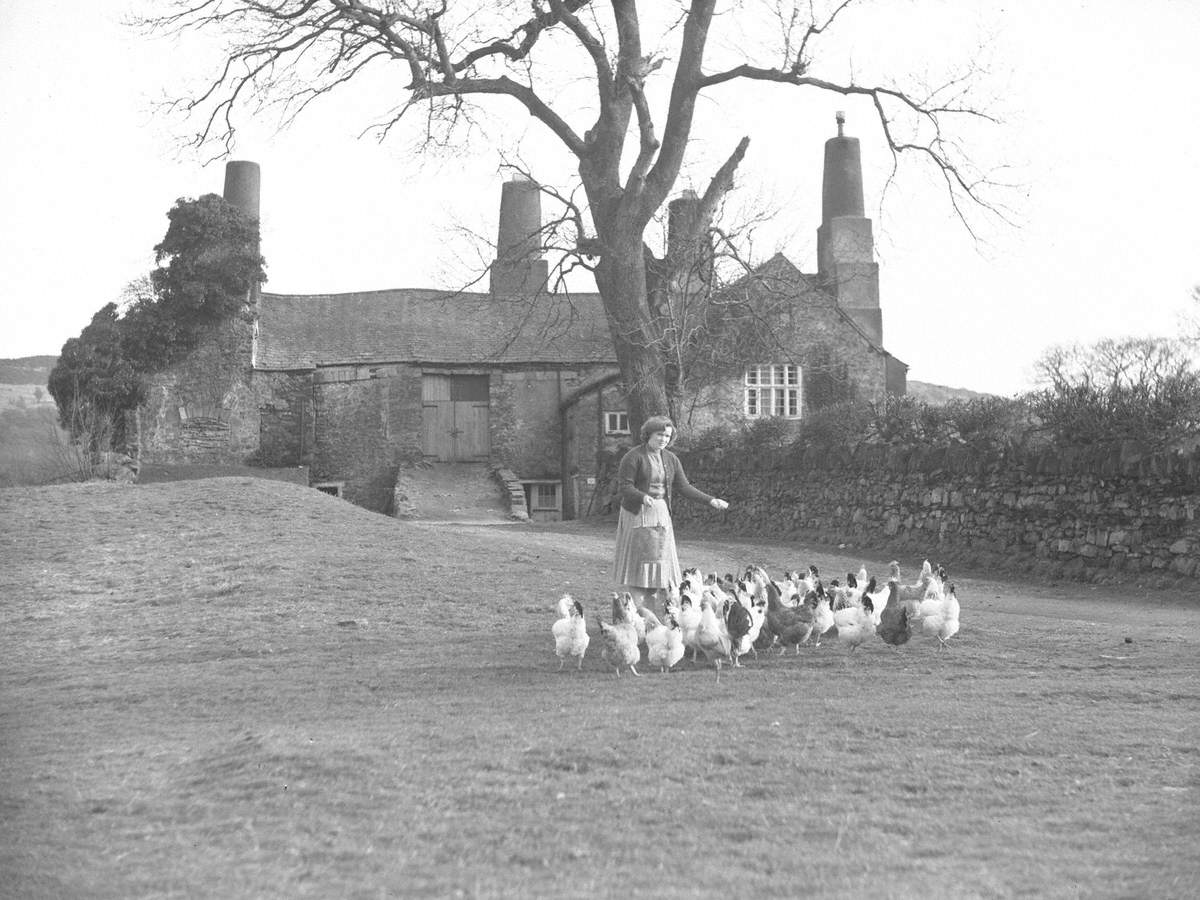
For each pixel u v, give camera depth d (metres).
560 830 6.66
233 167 58.56
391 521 26.06
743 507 35.84
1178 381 21.48
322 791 7.54
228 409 51.53
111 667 14.23
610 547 27.42
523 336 54.84
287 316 55.56
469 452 53.66
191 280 50.06
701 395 44.38
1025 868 5.94
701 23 31.28
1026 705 10.02
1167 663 12.40
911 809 7.00
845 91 32.34
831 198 54.44
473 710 10.26
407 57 29.55
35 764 8.70
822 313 46.19
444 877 5.91
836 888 5.66
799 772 7.80
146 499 26.70
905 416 29.44
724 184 33.91
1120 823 6.69
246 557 21.08
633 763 8.06
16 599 18.86
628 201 31.70
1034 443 23.84
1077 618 17.00
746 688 11.15
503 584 18.83
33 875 6.06
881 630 13.22
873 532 28.89
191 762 8.59
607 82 31.77
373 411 52.97
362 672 12.73
